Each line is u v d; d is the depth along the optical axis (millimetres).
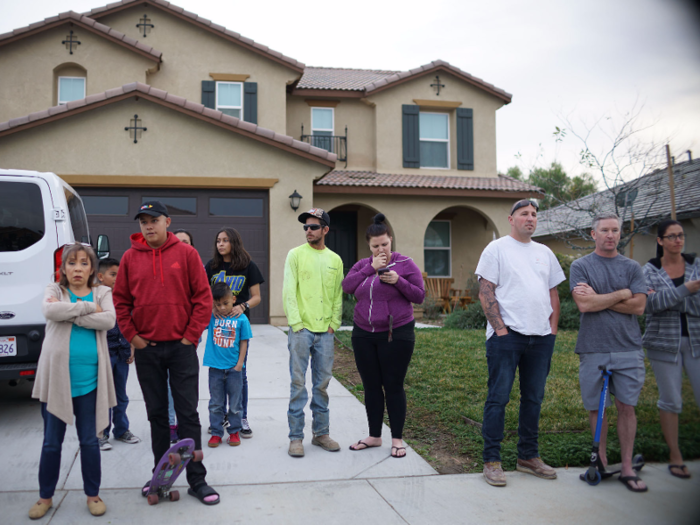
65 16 12547
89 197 10664
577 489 3617
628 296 3697
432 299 14164
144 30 13695
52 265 4961
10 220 4906
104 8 13375
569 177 14367
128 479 3678
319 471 3885
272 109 14156
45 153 10406
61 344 3111
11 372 4637
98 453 3203
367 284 4238
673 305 3697
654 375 3908
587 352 3854
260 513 3207
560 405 5320
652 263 3875
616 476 3820
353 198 13930
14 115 12484
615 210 11586
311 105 15164
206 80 13875
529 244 3973
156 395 3414
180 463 3225
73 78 13008
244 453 4223
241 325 4438
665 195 11211
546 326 3842
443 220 16312
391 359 4211
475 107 15766
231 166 11070
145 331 3371
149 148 10742
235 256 4668
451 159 15711
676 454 3787
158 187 10867
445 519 3176
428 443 4582
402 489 3598
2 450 4188
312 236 4297
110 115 10641
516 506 3354
